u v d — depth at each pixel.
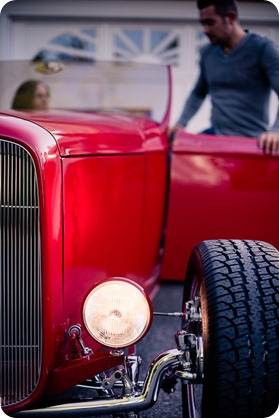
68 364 1.52
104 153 1.81
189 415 1.71
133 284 1.41
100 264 1.81
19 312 1.50
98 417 1.84
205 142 2.46
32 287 1.50
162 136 2.47
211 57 2.95
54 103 2.83
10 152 1.47
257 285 1.47
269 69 2.71
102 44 6.20
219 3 2.75
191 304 1.62
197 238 2.48
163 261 2.52
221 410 1.38
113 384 1.43
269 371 1.38
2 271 1.50
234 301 1.43
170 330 2.55
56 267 1.52
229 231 2.47
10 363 1.52
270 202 2.45
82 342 1.53
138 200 2.10
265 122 2.89
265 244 1.65
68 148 1.60
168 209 2.49
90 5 6.07
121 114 2.68
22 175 1.47
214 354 1.38
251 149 2.43
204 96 3.23
